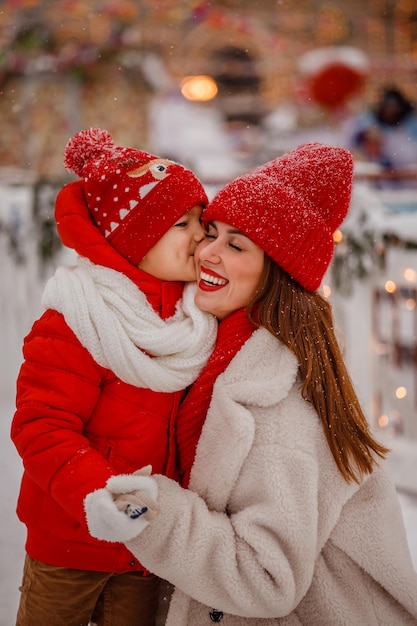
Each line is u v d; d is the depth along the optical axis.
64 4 6.05
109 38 6.25
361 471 1.53
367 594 1.59
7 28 6.03
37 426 1.45
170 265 1.58
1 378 4.41
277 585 1.43
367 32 12.40
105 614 1.70
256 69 11.11
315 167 1.58
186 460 1.60
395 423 3.59
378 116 8.39
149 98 6.96
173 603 1.55
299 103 10.59
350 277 3.46
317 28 12.01
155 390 1.51
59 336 1.50
